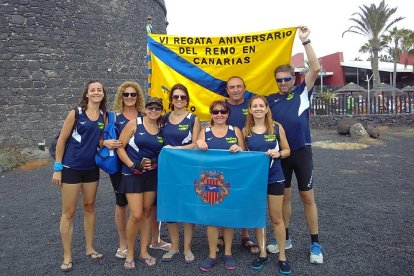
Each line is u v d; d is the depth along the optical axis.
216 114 3.87
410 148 12.48
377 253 4.08
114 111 4.13
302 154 3.93
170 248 4.36
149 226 4.09
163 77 4.90
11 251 4.56
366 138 15.02
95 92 3.84
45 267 4.06
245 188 3.79
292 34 4.60
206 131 4.00
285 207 4.18
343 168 9.40
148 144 3.87
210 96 4.89
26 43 13.25
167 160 3.92
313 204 4.00
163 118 4.10
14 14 13.02
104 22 15.44
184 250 4.08
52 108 13.77
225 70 4.83
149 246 4.51
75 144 3.79
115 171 3.94
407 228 4.86
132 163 3.81
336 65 41.50
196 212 3.90
